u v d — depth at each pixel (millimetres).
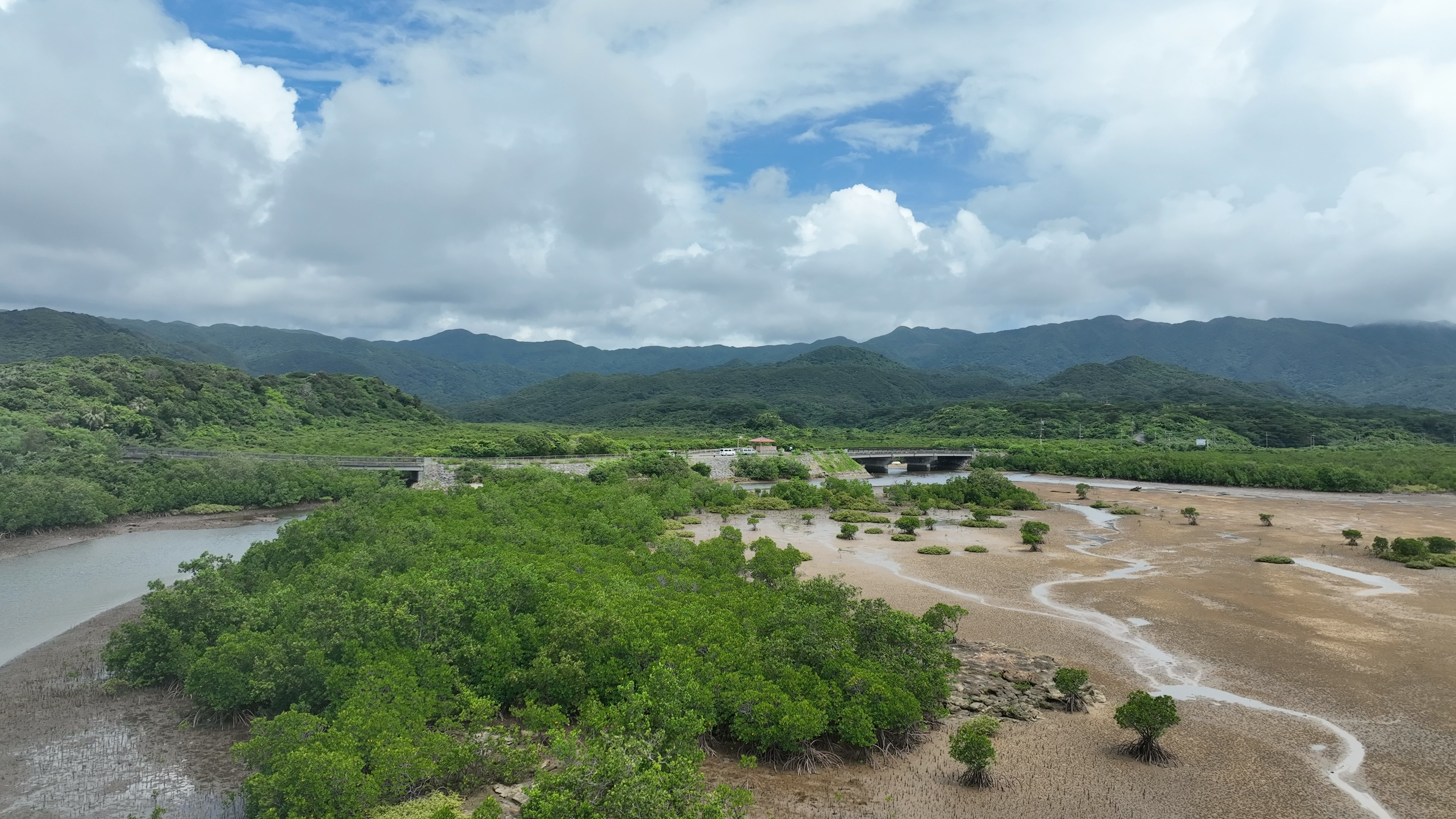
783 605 41406
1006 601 56938
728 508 105750
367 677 32312
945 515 106438
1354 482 141125
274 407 170125
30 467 96000
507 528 65312
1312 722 35094
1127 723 31344
